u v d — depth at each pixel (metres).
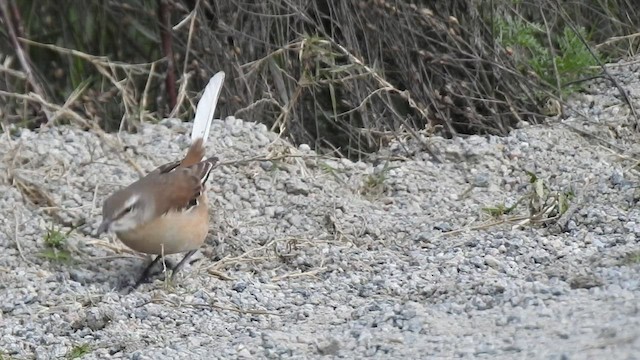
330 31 16.34
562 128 15.62
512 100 16.28
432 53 16.17
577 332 8.87
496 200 13.89
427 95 16.14
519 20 16.56
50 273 11.96
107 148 14.14
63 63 17.58
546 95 16.30
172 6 16.47
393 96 16.31
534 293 10.37
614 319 9.07
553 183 14.19
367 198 14.03
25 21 17.52
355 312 10.67
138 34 17.55
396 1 15.98
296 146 15.80
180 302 11.23
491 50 16.27
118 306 11.01
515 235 12.55
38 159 13.75
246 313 10.99
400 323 9.98
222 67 16.22
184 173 11.86
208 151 14.16
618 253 11.52
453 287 10.95
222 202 13.38
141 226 11.57
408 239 12.92
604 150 15.10
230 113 16.08
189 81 16.55
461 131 16.36
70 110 15.10
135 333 10.50
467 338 9.30
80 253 12.42
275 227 13.16
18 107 16.27
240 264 12.35
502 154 14.97
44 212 12.97
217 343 10.16
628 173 14.24
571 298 10.05
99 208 13.07
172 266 12.27
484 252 12.15
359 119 16.41
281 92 16.22
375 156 15.27
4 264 12.09
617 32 18.14
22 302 11.23
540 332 9.10
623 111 15.98
